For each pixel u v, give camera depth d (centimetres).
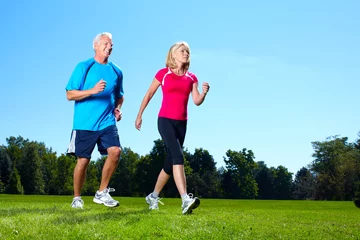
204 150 9319
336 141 9056
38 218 507
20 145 11169
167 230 454
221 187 9650
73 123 651
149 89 626
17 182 7762
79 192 699
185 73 620
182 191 588
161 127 615
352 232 522
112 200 646
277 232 488
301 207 1650
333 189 8100
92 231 434
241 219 584
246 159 10300
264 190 11781
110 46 655
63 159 8950
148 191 7944
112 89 658
